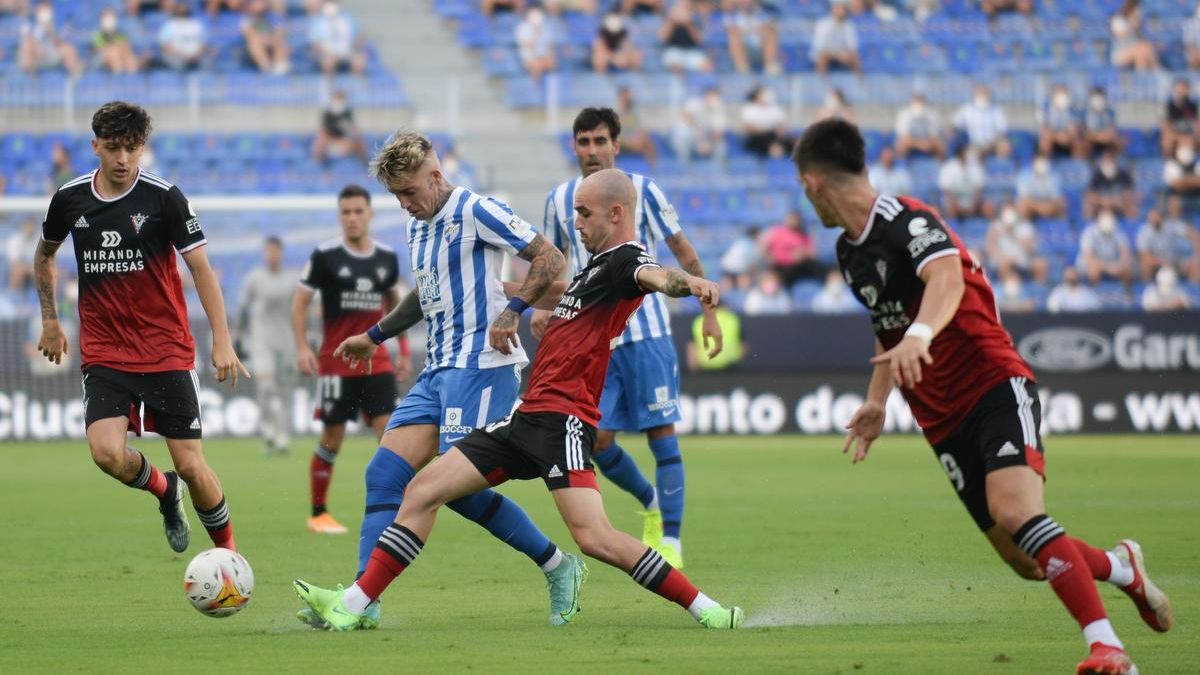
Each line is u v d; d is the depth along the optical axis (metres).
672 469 31.62
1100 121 99.69
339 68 102.25
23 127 94.62
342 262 40.31
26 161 92.81
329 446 39.00
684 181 97.81
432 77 104.06
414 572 29.62
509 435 21.56
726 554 32.38
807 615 23.47
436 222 23.95
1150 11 111.00
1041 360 78.31
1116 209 96.12
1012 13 112.06
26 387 76.38
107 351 25.70
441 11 109.56
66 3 102.94
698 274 31.97
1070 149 99.12
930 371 18.53
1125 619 22.86
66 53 97.50
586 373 21.53
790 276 88.88
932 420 18.70
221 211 84.00
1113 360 78.44
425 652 19.77
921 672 17.94
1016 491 17.62
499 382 23.84
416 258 24.30
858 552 32.69
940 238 17.70
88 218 25.48
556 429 21.34
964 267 18.39
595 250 21.75
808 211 96.50
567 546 34.72
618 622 22.92
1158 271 88.81
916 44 109.62
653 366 31.78
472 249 23.80
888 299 18.48
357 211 40.56
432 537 36.44
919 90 102.94
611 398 32.31
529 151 98.31
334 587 27.38
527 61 104.25
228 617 23.53
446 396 23.81
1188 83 101.62
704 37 108.56
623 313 21.56
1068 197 97.75
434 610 24.38
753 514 41.62
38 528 38.56
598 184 21.50
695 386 78.75
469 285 23.86
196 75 97.75
